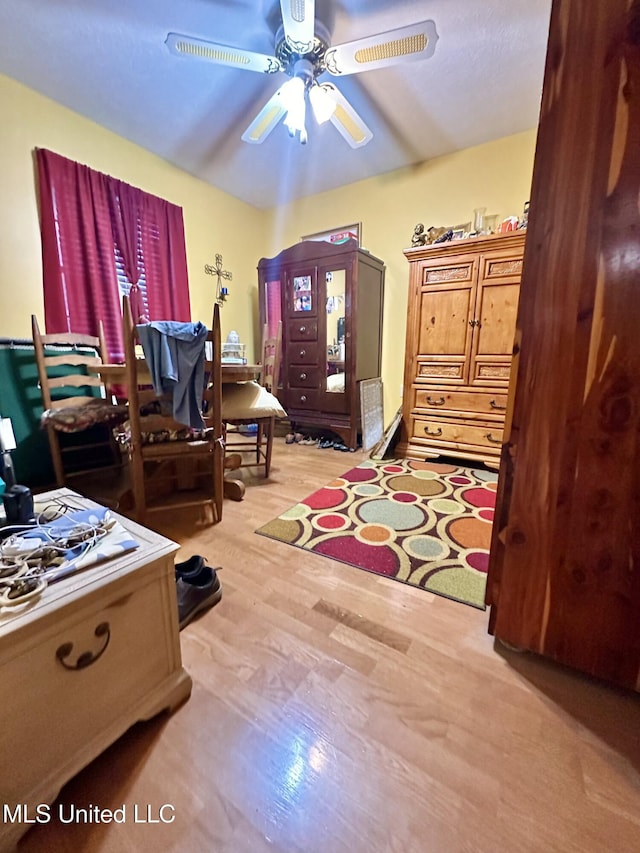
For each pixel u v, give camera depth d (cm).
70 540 79
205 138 270
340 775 73
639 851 62
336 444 333
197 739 79
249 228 382
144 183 285
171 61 199
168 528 174
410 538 165
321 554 152
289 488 227
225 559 148
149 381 181
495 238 237
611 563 87
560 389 88
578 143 78
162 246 295
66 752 69
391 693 90
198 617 115
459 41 187
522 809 67
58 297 238
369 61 170
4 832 60
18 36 183
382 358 354
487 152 277
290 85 171
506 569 101
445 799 69
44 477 230
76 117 242
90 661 70
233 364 211
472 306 253
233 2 165
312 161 302
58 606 63
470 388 262
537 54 194
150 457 168
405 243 322
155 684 83
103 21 176
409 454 292
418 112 243
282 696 89
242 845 63
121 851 62
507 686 93
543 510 94
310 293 324
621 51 72
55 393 240
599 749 78
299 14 145
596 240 79
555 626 96
